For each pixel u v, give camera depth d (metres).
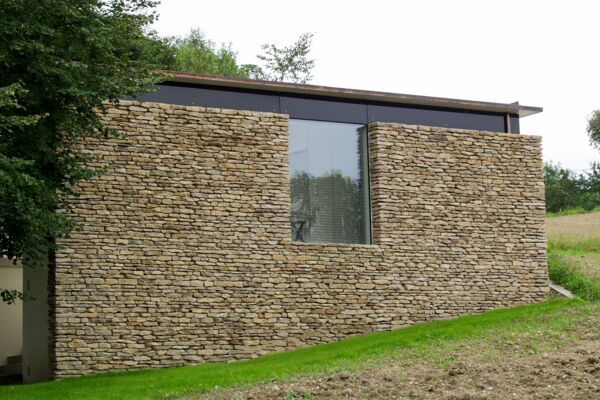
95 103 17.55
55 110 17.41
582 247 29.66
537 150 24.11
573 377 14.11
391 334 20.44
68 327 18.50
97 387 16.42
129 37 18.72
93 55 17.75
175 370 18.19
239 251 20.27
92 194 19.05
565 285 24.03
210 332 19.77
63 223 16.84
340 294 21.20
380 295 21.62
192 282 19.73
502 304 23.09
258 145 20.73
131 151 19.52
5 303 26.45
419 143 22.59
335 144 22.05
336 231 21.75
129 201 19.36
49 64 16.75
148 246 19.41
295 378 15.66
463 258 22.75
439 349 17.73
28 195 16.52
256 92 21.30
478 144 23.36
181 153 19.95
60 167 17.53
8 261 26.53
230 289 20.08
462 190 22.97
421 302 22.08
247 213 20.45
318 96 21.94
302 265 20.89
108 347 18.80
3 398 15.44
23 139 17.03
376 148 22.11
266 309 20.38
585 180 67.31
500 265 23.20
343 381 14.90
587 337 17.80
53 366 18.50
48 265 18.92
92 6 17.55
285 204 20.84
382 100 22.66
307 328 20.75
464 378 14.55
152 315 19.28
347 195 22.02
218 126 20.39
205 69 47.53
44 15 16.80
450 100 23.25
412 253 22.14
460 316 22.42
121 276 19.09
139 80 17.81
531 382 14.02
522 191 23.77
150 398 15.05
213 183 20.19
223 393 14.97
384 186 22.02
